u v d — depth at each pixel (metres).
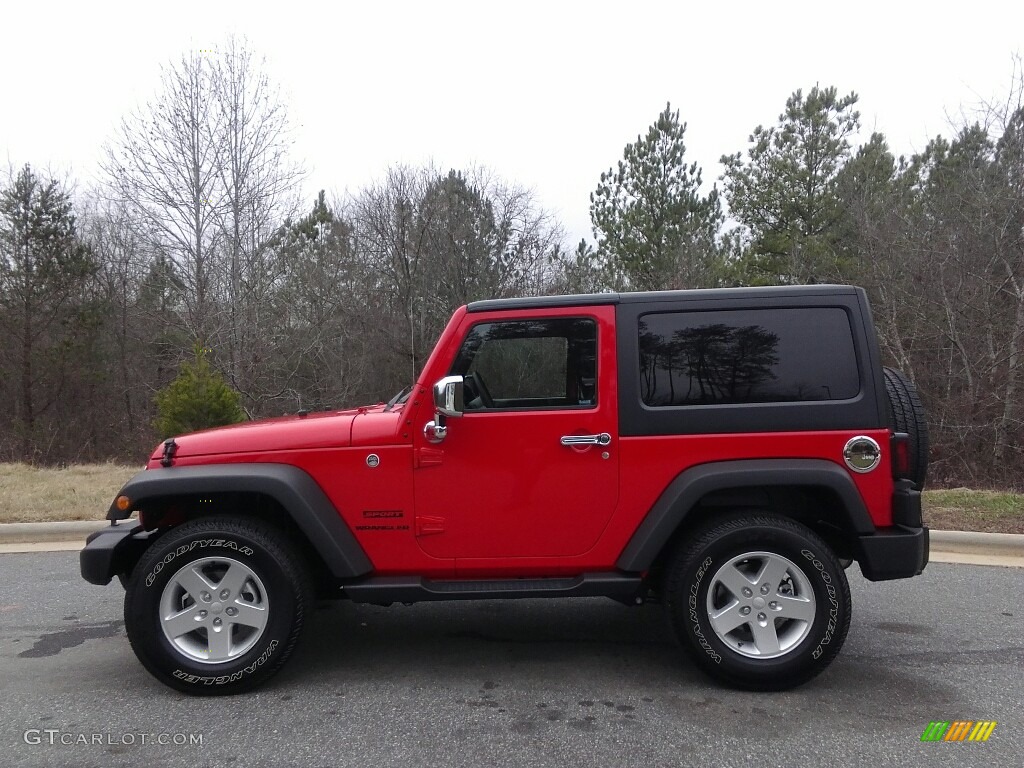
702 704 3.37
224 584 3.48
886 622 4.42
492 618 4.62
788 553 3.43
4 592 5.23
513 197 22.39
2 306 23.27
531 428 3.52
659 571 3.80
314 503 3.48
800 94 20.08
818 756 2.89
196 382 11.79
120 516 3.48
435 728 3.15
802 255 18.50
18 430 22.17
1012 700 3.37
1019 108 12.52
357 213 22.52
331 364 21.08
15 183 23.41
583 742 3.02
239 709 3.36
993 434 12.28
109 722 3.24
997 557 5.82
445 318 21.64
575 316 3.59
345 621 4.57
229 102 18.34
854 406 3.50
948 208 13.36
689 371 3.56
